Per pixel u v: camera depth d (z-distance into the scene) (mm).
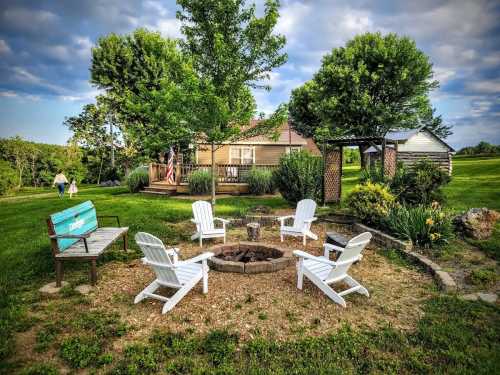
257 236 7082
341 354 2971
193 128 9492
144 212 10180
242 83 9977
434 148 26000
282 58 9695
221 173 17391
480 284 4688
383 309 3979
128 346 3092
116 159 34781
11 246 6707
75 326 3492
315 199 11734
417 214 6875
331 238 6320
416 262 5805
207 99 8641
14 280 4910
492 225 7098
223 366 2756
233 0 9328
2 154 29750
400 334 3318
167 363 2826
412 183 9320
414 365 2787
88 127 33750
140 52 27328
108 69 27500
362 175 11375
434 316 3701
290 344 3121
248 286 4629
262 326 3525
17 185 24625
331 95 26484
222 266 5191
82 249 4887
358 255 4453
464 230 7160
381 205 8102
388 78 24984
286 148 24031
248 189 15750
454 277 5043
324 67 28453
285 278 4961
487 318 3648
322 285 4223
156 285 4277
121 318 3719
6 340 3193
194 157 24094
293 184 11297
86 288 4590
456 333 3297
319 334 3367
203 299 4211
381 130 27031
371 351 3027
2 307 4000
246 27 9508
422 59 24656
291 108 37500
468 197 12695
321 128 31672
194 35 9938
